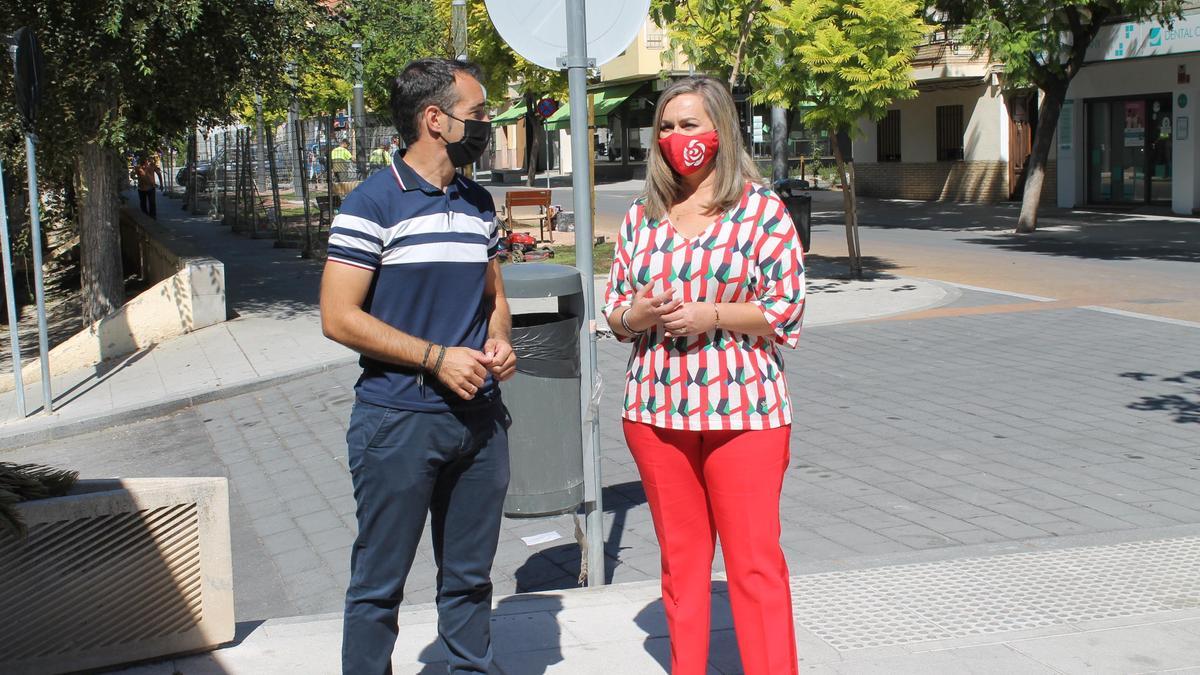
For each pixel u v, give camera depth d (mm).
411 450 3223
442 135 3201
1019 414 8414
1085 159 28750
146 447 9414
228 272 19844
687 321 3350
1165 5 22156
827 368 10297
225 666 4070
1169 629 4266
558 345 5129
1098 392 9031
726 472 3477
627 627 4359
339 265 3150
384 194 3197
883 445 7684
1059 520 6035
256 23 15141
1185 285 15062
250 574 6215
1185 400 8672
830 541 5871
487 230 3365
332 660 4109
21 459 9367
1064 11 21812
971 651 4086
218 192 33812
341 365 11688
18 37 10211
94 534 3994
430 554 6230
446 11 33750
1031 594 4723
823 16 15008
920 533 5926
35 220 10516
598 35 4695
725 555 3549
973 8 22641
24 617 3930
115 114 14234
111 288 15297
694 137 3395
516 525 6598
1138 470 6926
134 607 4059
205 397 10742
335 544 6586
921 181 34250
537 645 4191
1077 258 18625
